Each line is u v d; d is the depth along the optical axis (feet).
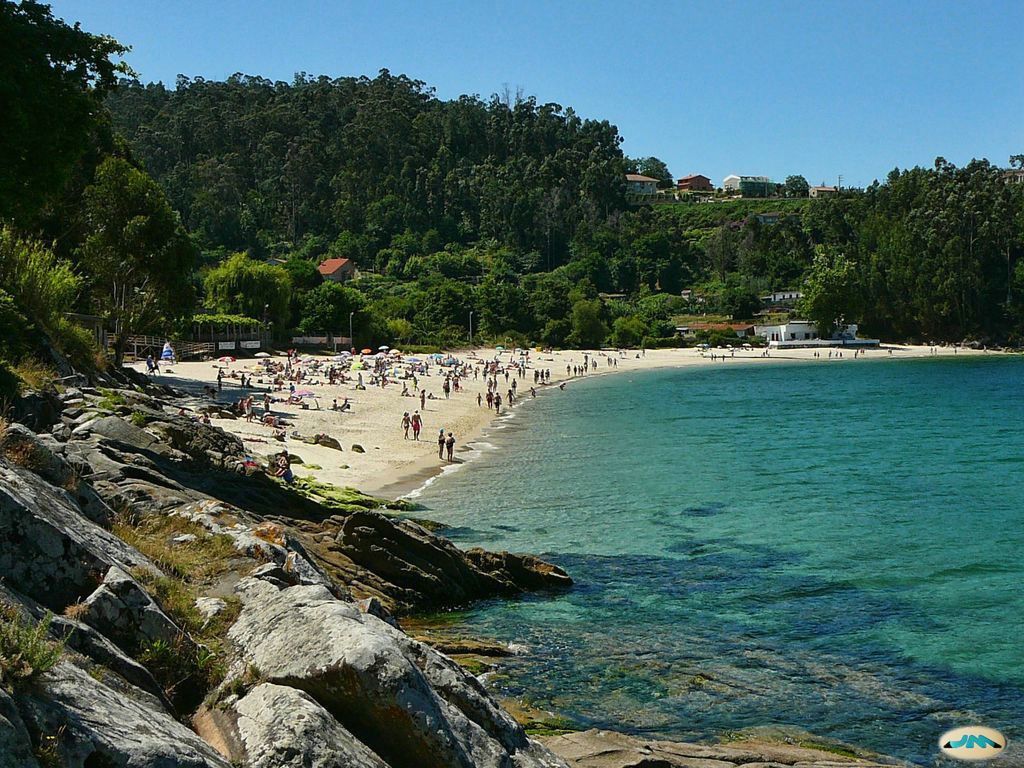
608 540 99.09
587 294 627.05
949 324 632.38
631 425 223.10
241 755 21.35
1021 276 627.46
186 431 87.92
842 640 66.49
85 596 25.89
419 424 184.96
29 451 36.63
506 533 102.32
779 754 44.91
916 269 631.97
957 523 107.14
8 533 25.08
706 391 335.47
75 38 92.58
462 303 533.96
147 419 88.33
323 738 21.39
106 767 17.61
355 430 189.06
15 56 84.74
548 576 81.10
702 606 75.05
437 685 26.96
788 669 60.39
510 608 74.23
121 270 205.77
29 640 18.71
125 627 25.23
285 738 21.11
